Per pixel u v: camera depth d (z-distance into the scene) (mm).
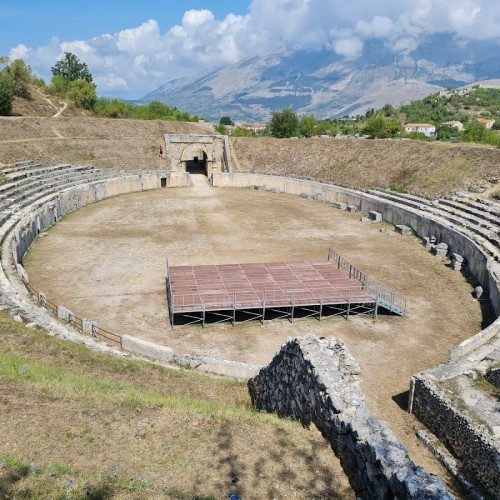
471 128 72125
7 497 8688
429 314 29922
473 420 16359
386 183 60406
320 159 72000
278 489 10219
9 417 11891
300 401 13836
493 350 22094
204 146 77188
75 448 10898
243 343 25906
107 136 74938
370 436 10258
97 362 19531
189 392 18484
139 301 30375
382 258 39938
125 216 51500
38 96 86125
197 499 9438
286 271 33500
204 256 38719
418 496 8266
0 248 34625
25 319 23281
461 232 39938
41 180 54188
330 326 28203
